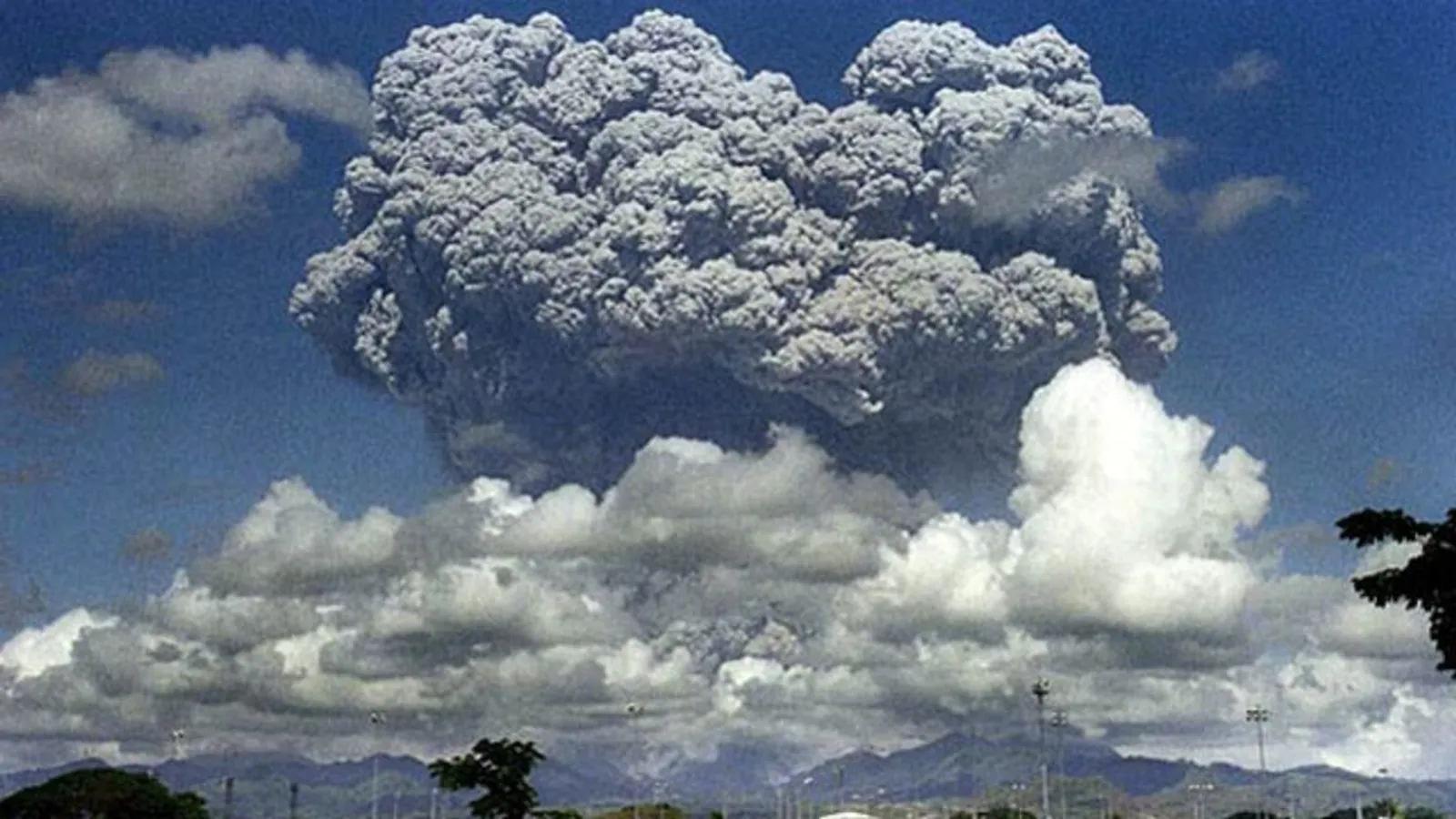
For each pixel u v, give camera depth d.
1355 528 76.38
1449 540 75.19
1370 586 76.50
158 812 145.38
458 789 159.38
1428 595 75.19
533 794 160.38
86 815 143.12
